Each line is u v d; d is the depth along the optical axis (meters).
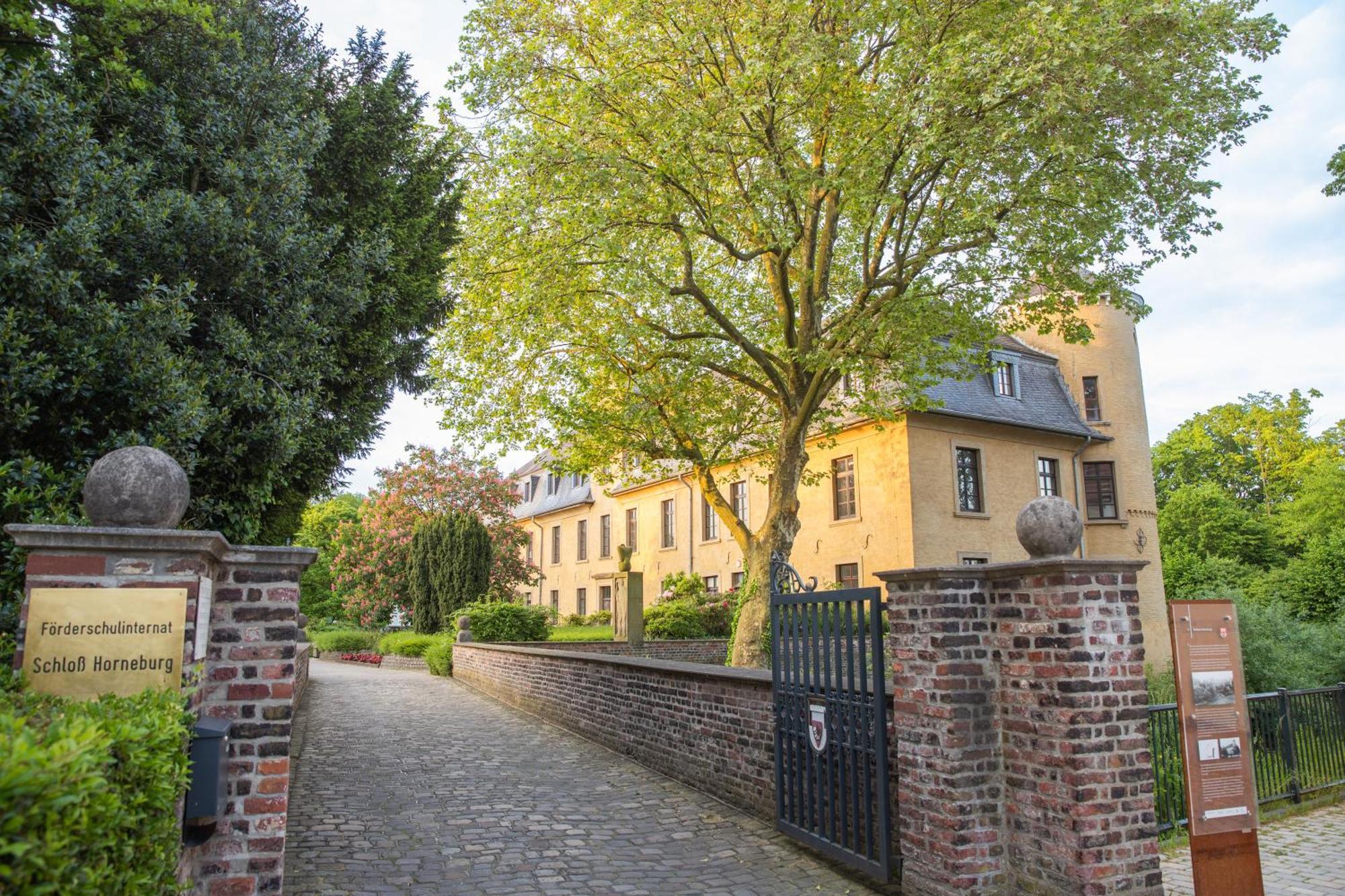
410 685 18.89
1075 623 4.67
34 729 2.30
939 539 21.14
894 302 11.95
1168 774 7.24
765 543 13.60
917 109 10.09
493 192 12.59
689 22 11.51
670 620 22.48
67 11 6.23
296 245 7.28
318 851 6.02
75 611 3.38
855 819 5.78
